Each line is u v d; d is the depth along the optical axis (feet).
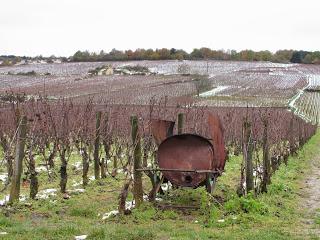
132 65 359.05
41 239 26.16
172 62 392.47
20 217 32.71
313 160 80.84
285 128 79.56
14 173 37.19
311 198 44.16
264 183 43.37
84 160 46.47
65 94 174.60
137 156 35.88
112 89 203.51
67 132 50.19
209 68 357.00
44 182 48.39
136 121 36.11
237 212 34.50
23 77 265.13
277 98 211.41
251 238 27.45
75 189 44.21
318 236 28.55
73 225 29.58
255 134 52.16
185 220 32.86
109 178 51.19
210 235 27.91
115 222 31.86
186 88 224.74
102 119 58.39
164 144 36.55
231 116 81.25
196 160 35.88
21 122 37.55
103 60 407.64
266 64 410.52
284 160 67.46
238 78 294.05
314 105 207.31
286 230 30.19
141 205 35.27
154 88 216.33
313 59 485.15
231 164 64.80
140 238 26.94
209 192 35.94
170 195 39.40
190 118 66.49
